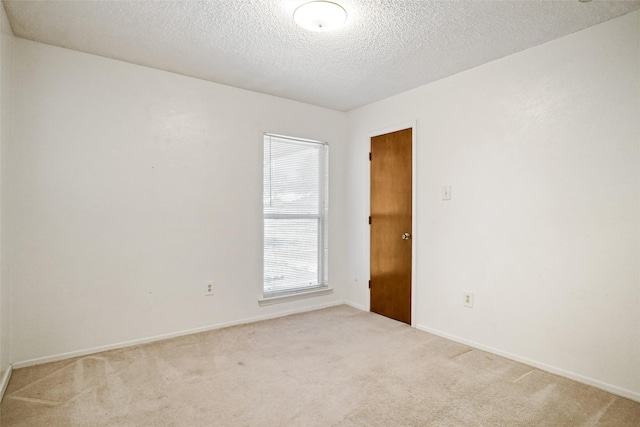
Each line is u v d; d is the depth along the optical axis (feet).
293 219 13.08
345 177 14.39
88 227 9.21
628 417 6.49
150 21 7.62
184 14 7.32
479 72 9.80
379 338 10.48
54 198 8.77
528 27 7.77
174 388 7.43
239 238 11.69
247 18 7.45
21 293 8.37
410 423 6.28
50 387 7.44
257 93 12.05
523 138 8.87
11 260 8.24
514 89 9.04
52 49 8.74
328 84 11.28
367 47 8.74
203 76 10.71
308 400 7.01
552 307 8.34
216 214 11.23
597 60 7.66
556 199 8.29
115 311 9.57
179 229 10.57
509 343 9.11
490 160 9.55
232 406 6.78
